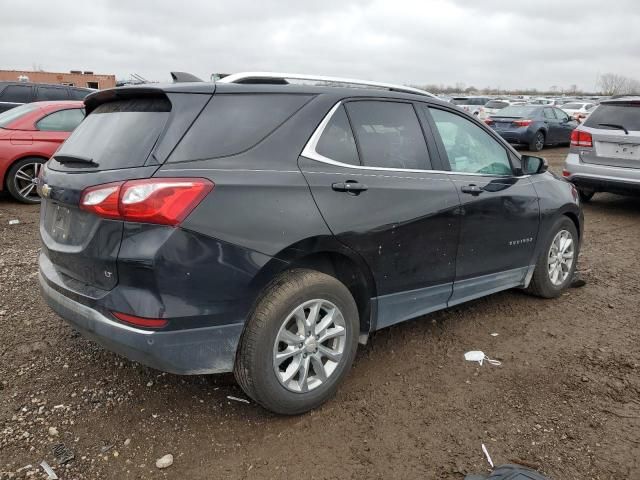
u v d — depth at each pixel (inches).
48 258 123.4
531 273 178.9
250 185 105.7
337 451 107.1
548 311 179.3
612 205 368.8
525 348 152.2
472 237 149.8
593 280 212.1
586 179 325.7
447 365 141.7
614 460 105.5
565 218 187.0
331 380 120.3
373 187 125.0
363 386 130.6
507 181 164.2
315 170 117.0
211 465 102.7
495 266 161.6
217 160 105.7
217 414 118.4
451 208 141.3
